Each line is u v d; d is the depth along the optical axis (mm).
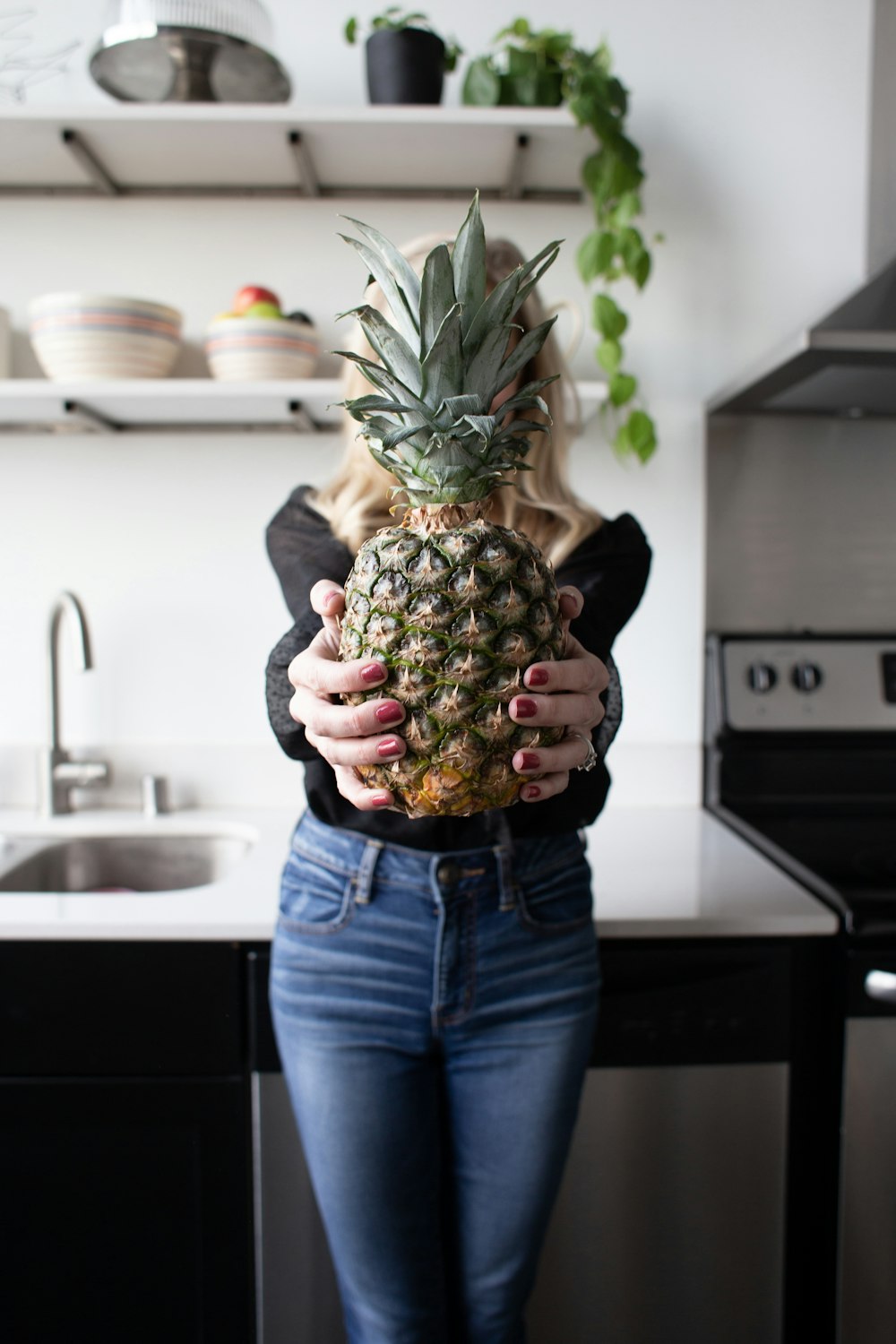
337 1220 907
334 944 920
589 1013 955
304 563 994
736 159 1662
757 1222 1161
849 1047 1117
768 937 1157
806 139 1664
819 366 1312
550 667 647
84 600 1688
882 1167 1126
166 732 1713
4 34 1580
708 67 1648
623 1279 1155
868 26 1651
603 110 1394
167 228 1633
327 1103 901
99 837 1593
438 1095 1021
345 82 1606
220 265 1641
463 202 1640
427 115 1363
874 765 1608
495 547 652
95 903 1189
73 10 1583
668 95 1649
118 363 1423
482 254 683
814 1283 1174
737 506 1739
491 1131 927
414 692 634
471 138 1426
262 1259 1130
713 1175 1155
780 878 1278
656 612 1704
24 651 1691
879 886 1207
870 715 1603
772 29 1647
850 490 1744
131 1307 1146
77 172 1549
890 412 1692
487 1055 928
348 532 1006
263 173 1559
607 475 1687
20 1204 1144
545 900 942
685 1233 1156
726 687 1608
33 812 1657
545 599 681
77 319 1398
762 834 1466
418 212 1643
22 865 1461
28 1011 1132
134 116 1349
